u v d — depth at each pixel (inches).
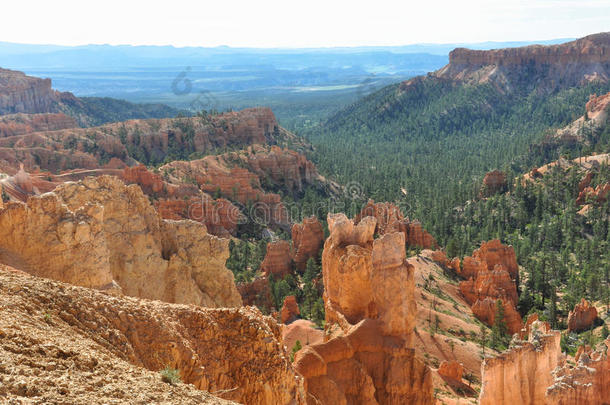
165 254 2039.9
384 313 1542.8
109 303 922.7
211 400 721.0
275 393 952.9
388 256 1551.4
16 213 1422.2
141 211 1966.0
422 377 1466.5
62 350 700.7
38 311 815.7
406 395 1453.0
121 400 633.0
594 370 1892.2
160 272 1929.1
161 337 906.7
